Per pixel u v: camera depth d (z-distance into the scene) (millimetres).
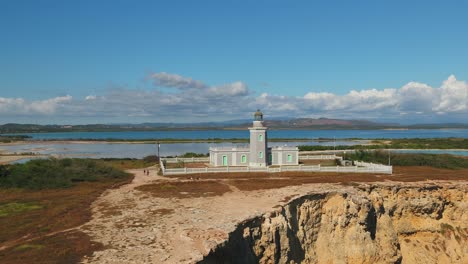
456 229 48844
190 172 63219
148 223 32438
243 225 31828
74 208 39188
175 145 196375
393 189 48938
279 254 34375
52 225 32312
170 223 32281
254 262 31406
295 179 55750
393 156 88062
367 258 42250
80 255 24500
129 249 25594
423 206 49000
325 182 52625
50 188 51969
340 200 44000
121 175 62906
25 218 35219
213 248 25734
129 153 147250
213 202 41062
